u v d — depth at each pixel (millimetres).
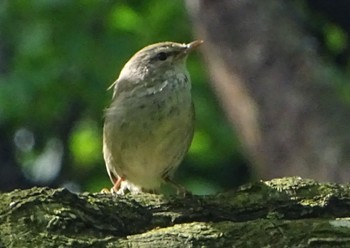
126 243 6758
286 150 11594
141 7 19234
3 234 6434
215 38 12117
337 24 14711
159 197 7230
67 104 19156
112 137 10031
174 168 10156
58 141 20719
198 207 7176
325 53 14500
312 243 6809
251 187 7348
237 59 11977
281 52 11891
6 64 18938
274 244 6824
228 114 12531
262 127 11773
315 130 11469
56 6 18500
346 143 11344
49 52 18625
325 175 11273
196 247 6789
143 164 10047
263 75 11852
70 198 6723
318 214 7230
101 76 18578
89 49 18641
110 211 6910
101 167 20047
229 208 7219
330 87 11805
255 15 12031
